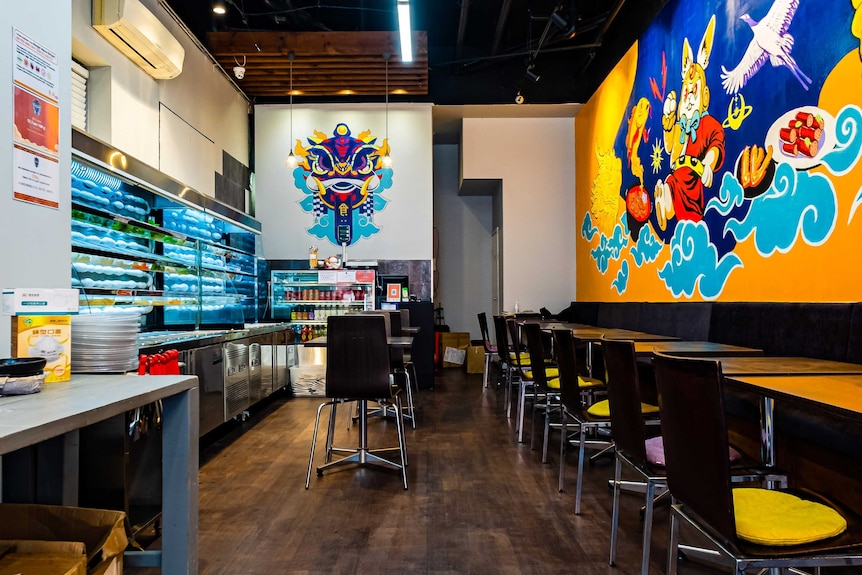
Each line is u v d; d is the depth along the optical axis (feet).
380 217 24.98
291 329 21.45
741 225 13.16
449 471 11.66
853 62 9.59
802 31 10.91
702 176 15.05
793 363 7.93
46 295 4.53
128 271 12.97
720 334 13.42
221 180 21.68
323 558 7.64
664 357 5.08
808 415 9.02
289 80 23.53
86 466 7.03
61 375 4.64
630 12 20.59
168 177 14.37
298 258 24.85
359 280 22.68
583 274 26.50
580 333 15.28
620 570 7.25
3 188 4.64
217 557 7.68
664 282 17.53
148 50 14.52
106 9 13.20
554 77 26.40
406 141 25.17
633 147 20.12
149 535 8.00
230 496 10.14
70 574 3.54
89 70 14.03
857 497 8.23
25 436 2.86
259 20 23.00
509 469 11.82
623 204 21.16
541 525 8.76
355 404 19.39
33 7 5.07
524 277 27.91
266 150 25.05
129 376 4.96
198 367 12.33
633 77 20.15
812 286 10.69
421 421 16.63
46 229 5.21
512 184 28.07
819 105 10.45
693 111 15.56
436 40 26.18
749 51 12.76
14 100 4.79
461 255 33.47
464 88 26.43
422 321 22.85
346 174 25.05
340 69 22.58
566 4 22.43
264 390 17.72
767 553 4.17
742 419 11.68
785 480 5.92
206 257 17.40
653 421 8.91
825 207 10.32
